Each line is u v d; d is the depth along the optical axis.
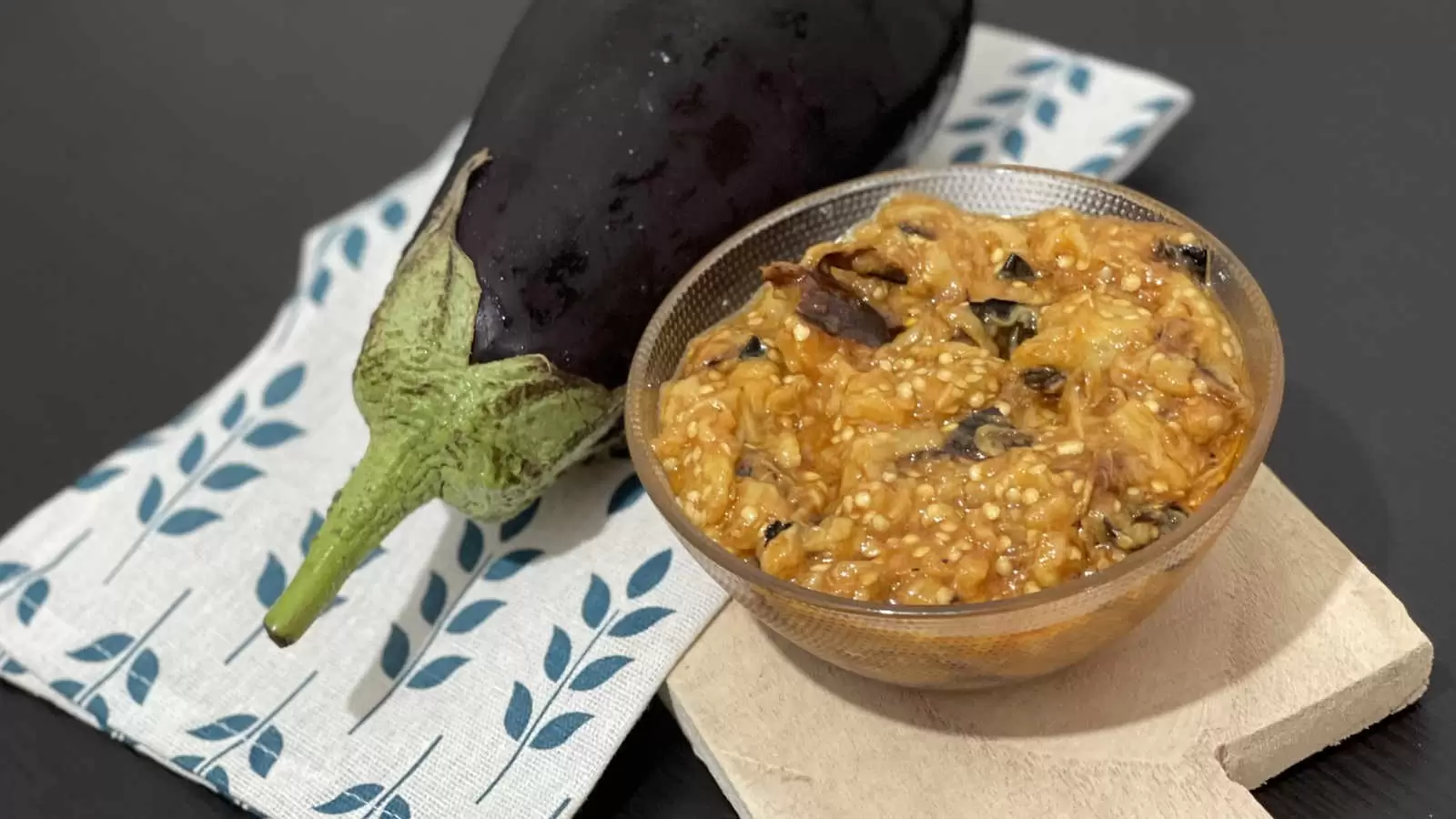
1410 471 0.36
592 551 0.36
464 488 0.34
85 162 0.55
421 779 0.33
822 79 0.36
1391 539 0.35
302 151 0.54
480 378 0.33
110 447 0.45
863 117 0.37
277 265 0.50
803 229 0.36
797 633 0.30
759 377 0.32
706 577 0.34
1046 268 0.33
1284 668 0.31
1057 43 0.50
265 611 0.37
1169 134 0.46
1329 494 0.36
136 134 0.56
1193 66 0.48
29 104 0.58
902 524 0.29
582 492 0.38
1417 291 0.39
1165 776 0.30
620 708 0.33
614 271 0.34
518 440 0.34
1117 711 0.31
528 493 0.35
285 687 0.36
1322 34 0.47
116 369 0.47
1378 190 0.42
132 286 0.50
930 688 0.31
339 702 0.35
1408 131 0.44
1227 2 0.50
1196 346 0.30
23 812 0.36
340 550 0.33
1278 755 0.31
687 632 0.34
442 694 0.35
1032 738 0.31
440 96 0.55
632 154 0.35
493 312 0.34
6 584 0.39
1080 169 0.42
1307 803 0.31
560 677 0.34
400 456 0.34
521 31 0.38
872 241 0.34
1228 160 0.44
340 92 0.56
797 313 0.33
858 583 0.28
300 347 0.43
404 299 0.34
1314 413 0.37
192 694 0.36
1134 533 0.28
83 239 0.52
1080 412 0.30
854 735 0.32
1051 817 0.30
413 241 0.35
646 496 0.37
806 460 0.31
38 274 0.51
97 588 0.38
